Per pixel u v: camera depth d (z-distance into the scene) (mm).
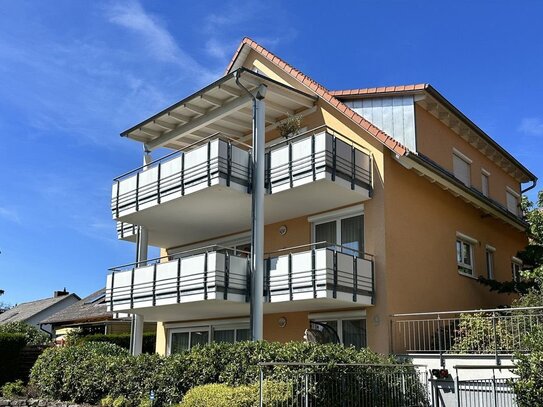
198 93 16688
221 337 19234
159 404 12461
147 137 19938
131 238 21125
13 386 17172
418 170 16141
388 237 15281
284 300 14688
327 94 17125
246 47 19703
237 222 18938
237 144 19812
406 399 12211
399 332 14883
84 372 14953
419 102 17125
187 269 15641
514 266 21859
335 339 15773
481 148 20828
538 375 9961
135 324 18812
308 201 16234
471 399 11547
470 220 19188
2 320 58094
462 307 17688
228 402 9961
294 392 10195
